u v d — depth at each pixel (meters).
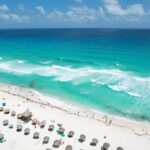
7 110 30.59
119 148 23.19
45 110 31.95
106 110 33.00
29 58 69.50
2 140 24.48
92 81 44.78
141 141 25.14
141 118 30.66
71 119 29.62
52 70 53.56
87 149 23.53
